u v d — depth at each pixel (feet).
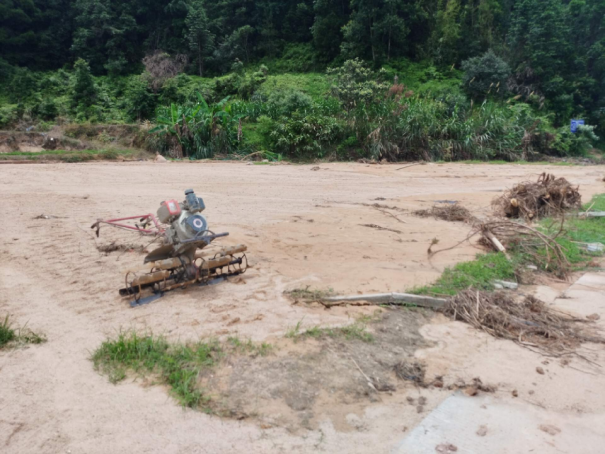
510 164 83.25
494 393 12.80
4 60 131.44
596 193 50.06
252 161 74.90
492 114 92.94
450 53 130.62
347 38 131.64
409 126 83.25
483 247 26.68
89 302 17.74
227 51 140.77
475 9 142.00
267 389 12.34
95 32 141.08
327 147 82.12
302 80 122.83
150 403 11.64
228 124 81.00
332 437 10.77
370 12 125.80
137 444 10.24
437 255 24.95
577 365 14.37
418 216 34.76
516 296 19.81
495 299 18.51
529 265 23.94
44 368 13.03
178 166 62.49
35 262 22.12
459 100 101.91
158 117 81.15
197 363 13.25
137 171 55.52
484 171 68.90
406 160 83.66
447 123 89.66
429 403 12.25
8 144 77.36
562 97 123.75
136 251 24.09
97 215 31.83
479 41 132.87
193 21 136.15
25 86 118.52
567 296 20.13
